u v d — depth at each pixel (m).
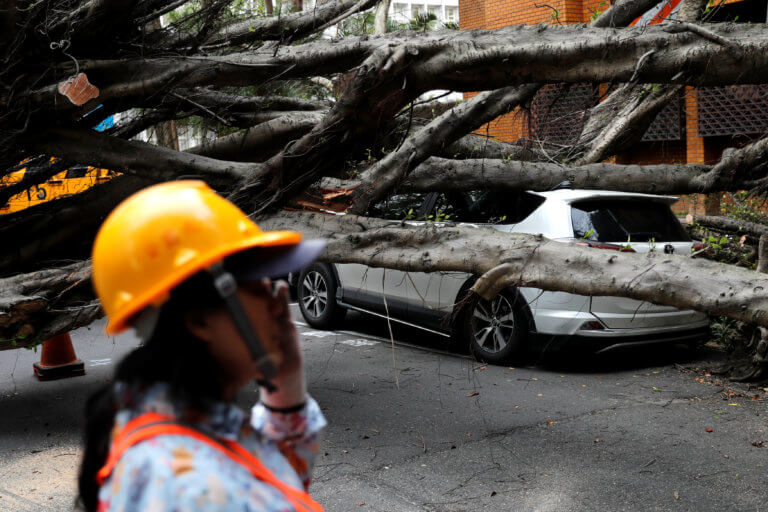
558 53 5.18
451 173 7.28
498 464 4.84
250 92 8.70
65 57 5.96
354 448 5.22
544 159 7.98
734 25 5.09
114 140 6.37
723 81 5.06
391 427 5.65
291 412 1.51
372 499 4.33
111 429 1.21
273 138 7.66
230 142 7.66
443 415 5.91
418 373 7.23
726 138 12.76
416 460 4.95
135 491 1.07
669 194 7.52
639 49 5.08
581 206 7.04
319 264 9.39
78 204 6.71
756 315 3.90
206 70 6.20
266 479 1.18
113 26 5.90
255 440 1.31
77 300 5.89
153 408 1.16
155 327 1.21
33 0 5.70
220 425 1.20
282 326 1.46
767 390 6.44
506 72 5.33
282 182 5.72
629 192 7.32
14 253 6.62
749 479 4.52
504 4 15.73
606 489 4.41
